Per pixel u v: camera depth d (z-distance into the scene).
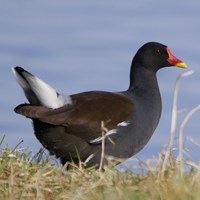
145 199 8.47
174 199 8.34
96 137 12.99
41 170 10.38
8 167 10.66
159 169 9.91
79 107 12.97
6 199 9.05
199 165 9.84
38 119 12.41
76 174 10.28
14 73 12.35
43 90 12.48
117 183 9.43
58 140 12.83
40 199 9.09
